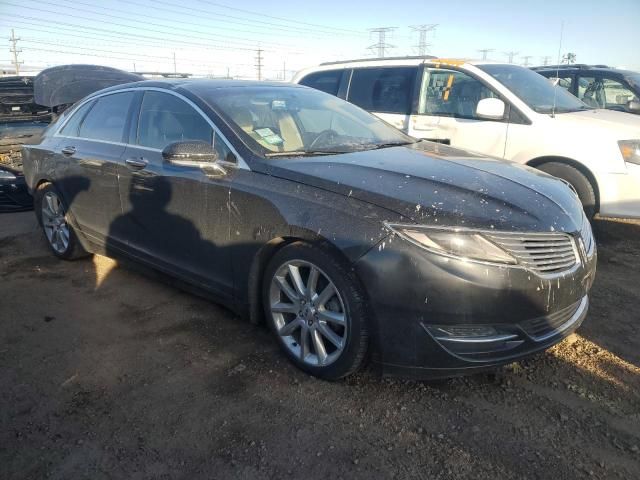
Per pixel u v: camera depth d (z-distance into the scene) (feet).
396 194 8.76
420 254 8.09
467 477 7.32
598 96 26.78
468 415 8.64
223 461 7.65
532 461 7.63
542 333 8.82
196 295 12.47
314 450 7.86
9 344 11.00
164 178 11.78
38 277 14.74
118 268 15.37
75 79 27.25
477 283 7.98
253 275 10.32
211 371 9.95
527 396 9.16
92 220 14.39
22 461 7.66
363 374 9.82
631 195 16.38
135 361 10.31
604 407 8.86
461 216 8.26
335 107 13.76
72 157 14.61
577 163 16.87
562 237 8.79
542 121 17.40
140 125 13.02
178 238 11.78
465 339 8.27
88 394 9.25
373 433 8.21
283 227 9.47
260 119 11.61
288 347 10.02
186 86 12.57
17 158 24.45
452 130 19.21
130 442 8.04
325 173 9.58
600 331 11.50
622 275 14.92
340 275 8.77
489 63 19.90
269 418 8.58
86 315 12.32
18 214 22.12
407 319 8.29
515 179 9.89
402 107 20.68
